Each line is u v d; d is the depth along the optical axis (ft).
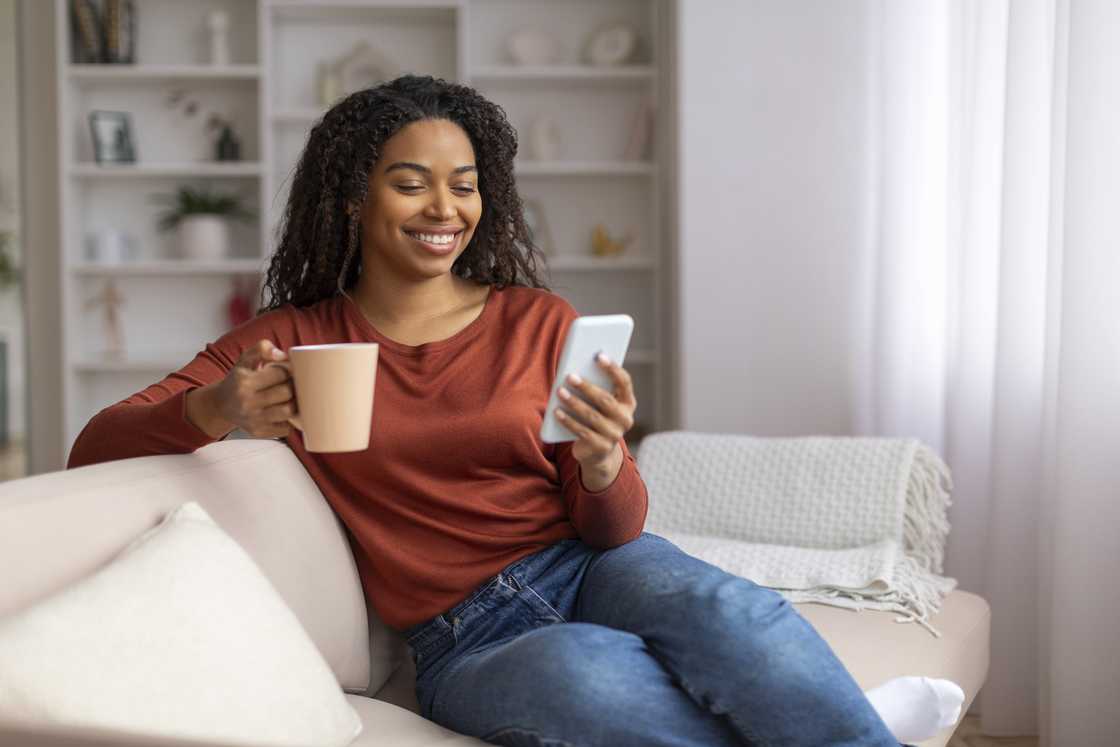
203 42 14.21
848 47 11.10
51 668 3.01
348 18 13.98
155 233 14.33
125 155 13.91
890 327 9.95
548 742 3.71
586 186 14.37
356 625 4.87
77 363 13.53
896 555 6.25
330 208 5.23
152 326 14.43
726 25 11.26
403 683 5.24
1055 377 7.46
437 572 4.75
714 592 3.90
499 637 4.66
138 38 14.19
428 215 5.03
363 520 4.92
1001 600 7.95
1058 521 7.06
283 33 14.16
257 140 14.28
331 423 3.73
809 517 6.73
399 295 5.17
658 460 7.34
